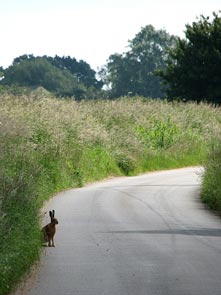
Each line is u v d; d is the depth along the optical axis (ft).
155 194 173.88
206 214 139.74
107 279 75.41
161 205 151.53
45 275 77.61
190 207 150.30
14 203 92.17
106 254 90.99
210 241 102.78
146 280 74.79
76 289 70.38
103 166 225.15
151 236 106.83
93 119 249.75
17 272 72.79
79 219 125.39
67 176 190.39
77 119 224.94
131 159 245.65
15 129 162.30
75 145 208.54
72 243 99.55
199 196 171.53
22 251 78.54
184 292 68.90
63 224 118.62
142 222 123.54
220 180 159.33
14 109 202.08
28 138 174.91
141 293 68.39
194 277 76.38
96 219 125.70
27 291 69.62
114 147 246.68
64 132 204.85
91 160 217.97
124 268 81.61
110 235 107.24
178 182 209.97
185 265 83.41
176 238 105.29
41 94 229.45
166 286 71.72
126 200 158.51
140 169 250.37
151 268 81.56
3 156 140.36
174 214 137.18
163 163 266.57
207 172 174.40
